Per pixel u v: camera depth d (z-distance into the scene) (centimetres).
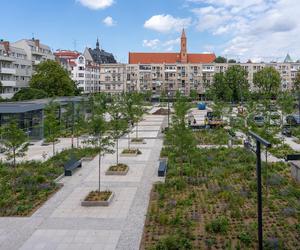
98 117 2697
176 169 2873
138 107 5212
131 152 3644
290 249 1530
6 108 4234
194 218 1872
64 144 4269
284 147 3775
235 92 10425
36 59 11056
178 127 2973
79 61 14500
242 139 4206
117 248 1575
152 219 1889
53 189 2434
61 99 5844
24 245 1612
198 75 15700
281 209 1981
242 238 1595
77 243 1628
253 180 2542
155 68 15800
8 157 2722
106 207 2094
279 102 5291
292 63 16150
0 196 2242
